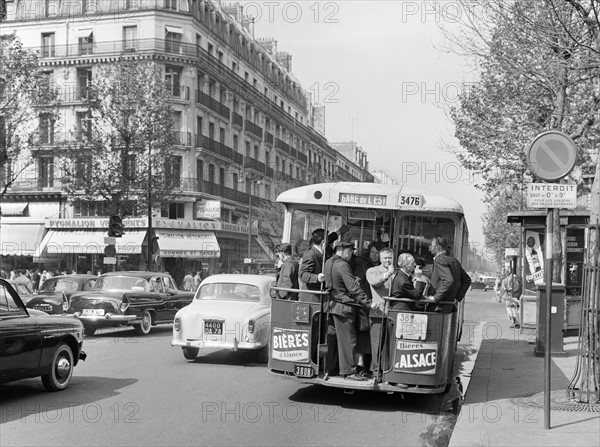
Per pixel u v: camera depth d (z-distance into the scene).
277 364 10.20
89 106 38.41
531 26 12.04
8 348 9.48
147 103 38.03
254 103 60.97
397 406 10.06
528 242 20.92
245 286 14.80
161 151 38.25
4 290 10.03
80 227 47.81
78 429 8.23
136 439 7.78
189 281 37.81
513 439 7.52
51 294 20.67
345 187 10.61
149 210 38.03
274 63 69.88
